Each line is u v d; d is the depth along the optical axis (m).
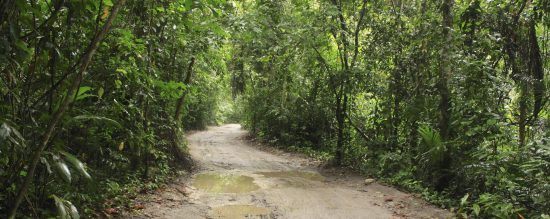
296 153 15.00
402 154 9.38
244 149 16.52
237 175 9.85
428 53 8.76
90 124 4.99
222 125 34.81
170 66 9.39
